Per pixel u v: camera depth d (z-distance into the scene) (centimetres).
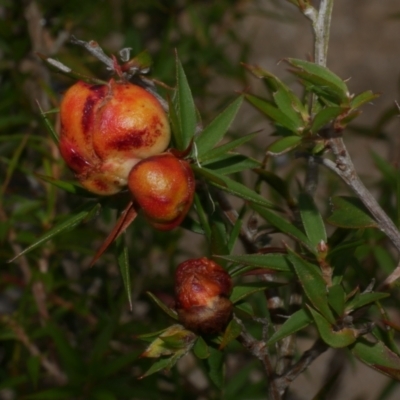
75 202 56
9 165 49
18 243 50
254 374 60
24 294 48
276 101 36
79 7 56
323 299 36
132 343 49
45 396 45
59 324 54
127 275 37
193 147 37
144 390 46
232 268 38
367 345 37
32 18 53
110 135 35
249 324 45
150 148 36
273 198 50
